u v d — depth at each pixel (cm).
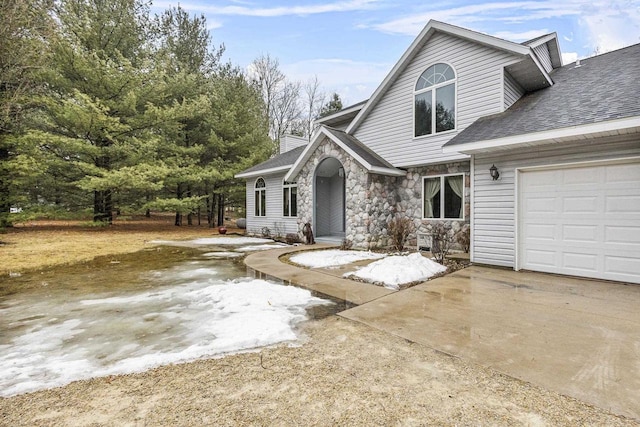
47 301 487
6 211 1474
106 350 322
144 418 217
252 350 319
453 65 907
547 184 651
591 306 442
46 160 1445
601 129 525
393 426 207
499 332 357
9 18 1151
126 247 1100
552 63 1054
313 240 1192
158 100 1727
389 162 1073
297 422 212
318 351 317
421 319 401
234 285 559
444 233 895
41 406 231
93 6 1564
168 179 1730
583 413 219
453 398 238
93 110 1437
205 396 242
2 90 1330
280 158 1636
